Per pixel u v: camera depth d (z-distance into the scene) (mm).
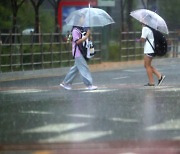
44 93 28391
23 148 15109
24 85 34219
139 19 30266
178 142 15703
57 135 16734
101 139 16125
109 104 23438
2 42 45000
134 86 31812
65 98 25797
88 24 28875
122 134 16828
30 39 47594
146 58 30922
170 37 64875
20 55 46438
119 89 29828
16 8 54406
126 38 60031
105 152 14539
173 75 40469
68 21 29469
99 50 55406
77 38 28969
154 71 31547
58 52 50375
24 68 47000
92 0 63719
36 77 40906
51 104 23719
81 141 15859
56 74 43875
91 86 29719
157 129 17672
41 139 16203
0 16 58438
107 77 39312
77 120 19344
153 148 14977
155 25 30094
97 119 19516
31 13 63688
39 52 48312
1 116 20531
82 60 29219
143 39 30594
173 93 27594
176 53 65750
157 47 30453
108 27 59438
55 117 20062
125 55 59844
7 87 32750
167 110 21703
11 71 45406
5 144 15609
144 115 20438
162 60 59500
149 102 24062
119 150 14750
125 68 49594
